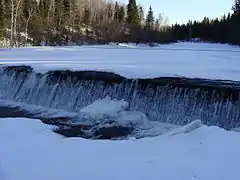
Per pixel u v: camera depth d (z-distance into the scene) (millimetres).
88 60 17188
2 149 5145
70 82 12391
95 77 12133
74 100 12055
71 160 4766
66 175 4309
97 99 11672
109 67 13750
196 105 10250
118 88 11555
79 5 58250
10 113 11320
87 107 11000
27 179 4199
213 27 67875
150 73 12414
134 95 11211
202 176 4301
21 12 38219
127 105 10984
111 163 4660
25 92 13094
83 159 4805
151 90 11016
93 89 11898
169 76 11992
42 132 6117
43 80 12922
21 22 38156
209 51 31062
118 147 5305
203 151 5078
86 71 12820
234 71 13836
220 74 12828
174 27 77875
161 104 10727
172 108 10531
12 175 4297
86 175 4305
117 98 11469
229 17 57375
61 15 45375
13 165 4582
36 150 5129
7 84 13680
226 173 4383
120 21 54469
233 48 40062
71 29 46531
